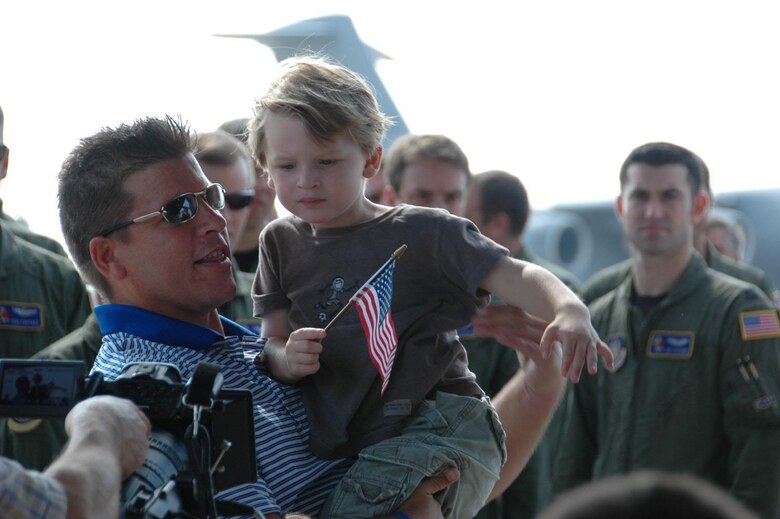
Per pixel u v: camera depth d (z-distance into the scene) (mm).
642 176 6043
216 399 2252
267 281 3170
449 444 2930
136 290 2922
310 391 3006
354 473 2883
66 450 2012
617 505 1271
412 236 3014
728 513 1266
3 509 1793
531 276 2928
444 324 3014
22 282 5000
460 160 6203
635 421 5934
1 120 5184
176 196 2861
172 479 2176
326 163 3002
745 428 5660
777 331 5754
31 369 2234
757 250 19094
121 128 2922
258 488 2719
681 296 5961
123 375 2334
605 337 6133
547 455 6090
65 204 2939
